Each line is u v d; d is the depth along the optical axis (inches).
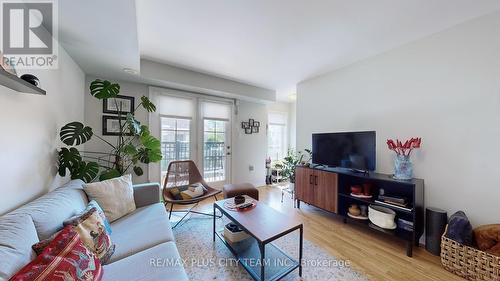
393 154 97.7
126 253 50.5
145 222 66.8
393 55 97.9
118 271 42.8
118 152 109.7
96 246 45.2
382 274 65.5
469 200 75.3
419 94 88.9
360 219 95.3
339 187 103.4
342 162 106.6
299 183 125.3
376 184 100.9
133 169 116.9
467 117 76.0
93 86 92.1
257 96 165.9
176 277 41.4
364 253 77.3
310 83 143.8
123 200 73.0
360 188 98.7
